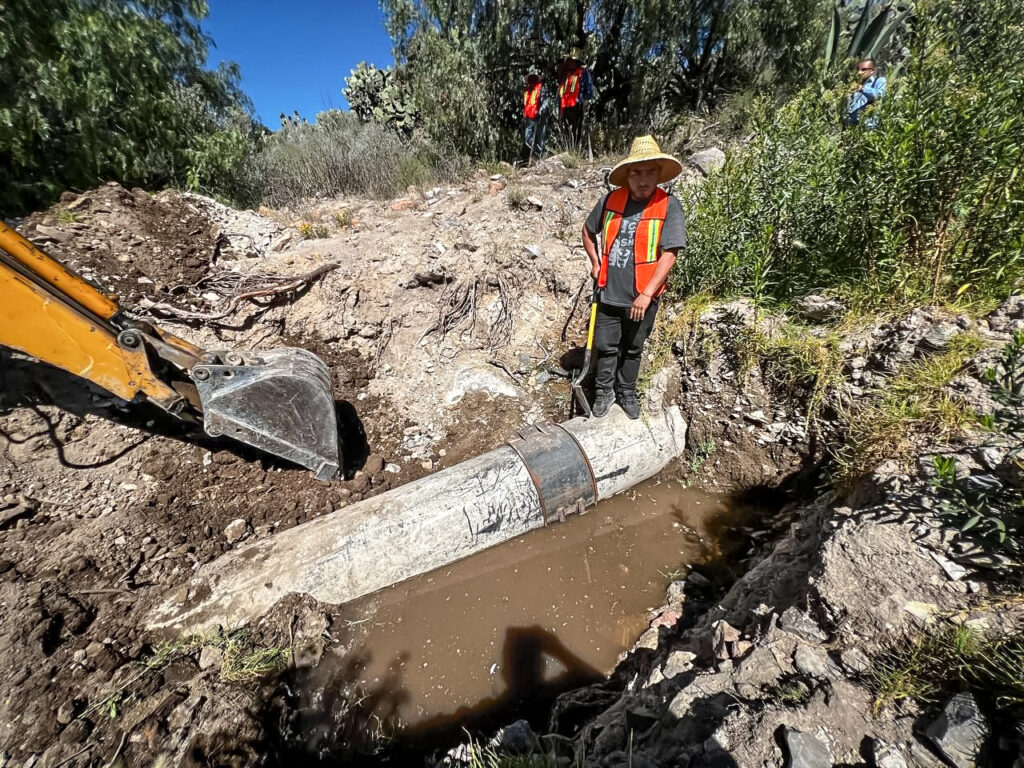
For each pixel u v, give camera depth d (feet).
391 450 12.12
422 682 8.19
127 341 7.79
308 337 13.78
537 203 17.90
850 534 6.75
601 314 9.91
